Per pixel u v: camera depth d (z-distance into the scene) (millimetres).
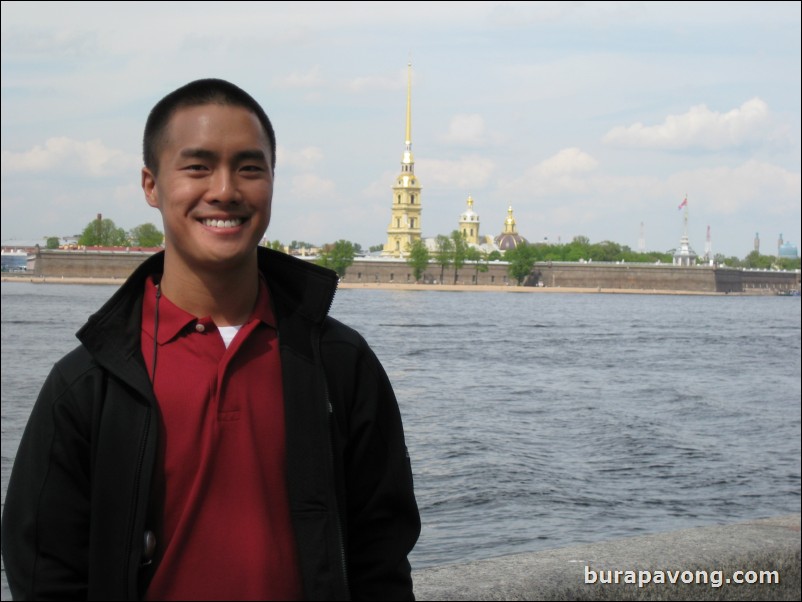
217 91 1820
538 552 3314
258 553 1726
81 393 1735
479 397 19672
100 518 1706
